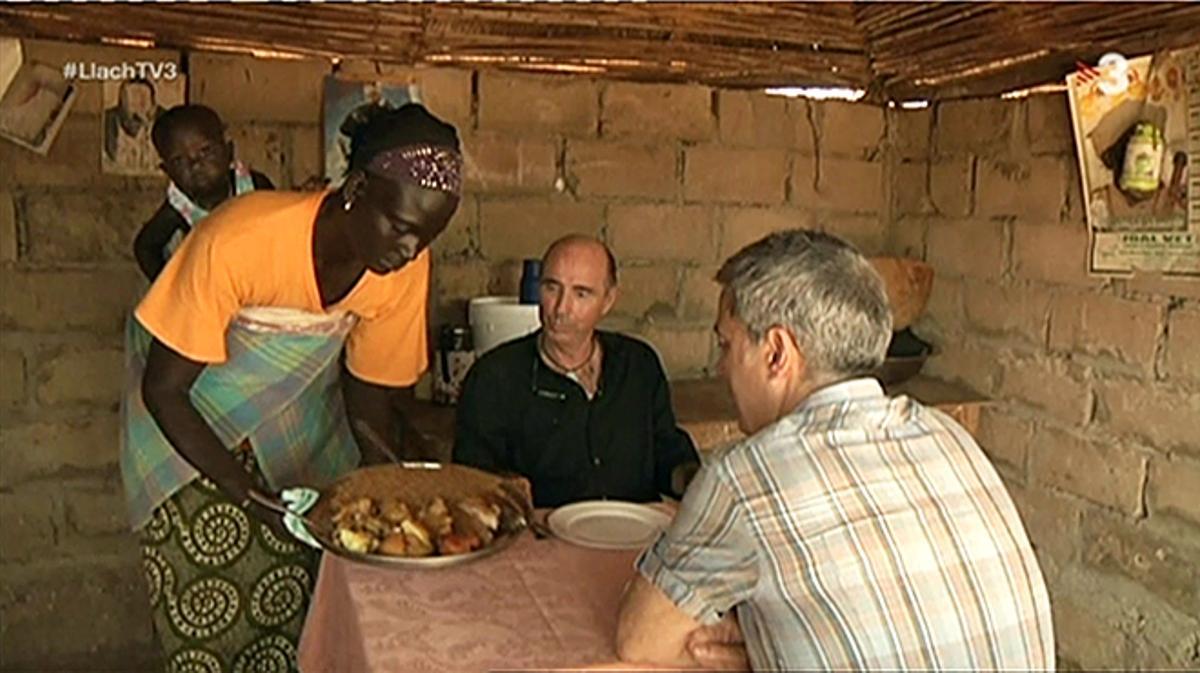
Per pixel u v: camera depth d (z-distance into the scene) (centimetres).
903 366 304
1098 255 259
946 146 317
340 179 280
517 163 298
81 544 280
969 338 312
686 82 309
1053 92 275
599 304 214
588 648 137
